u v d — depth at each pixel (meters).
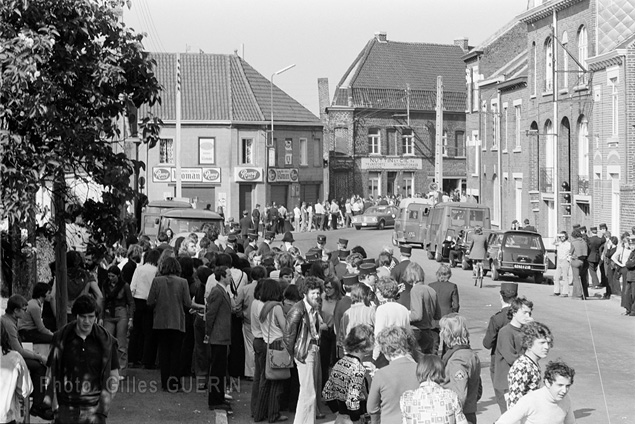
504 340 13.48
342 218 86.31
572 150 55.84
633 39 48.22
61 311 14.90
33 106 12.61
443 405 10.14
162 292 17.73
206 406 16.53
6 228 13.63
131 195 13.98
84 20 13.68
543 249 42.28
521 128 66.75
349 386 13.23
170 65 80.81
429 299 16.97
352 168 99.50
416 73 104.94
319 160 84.31
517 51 78.12
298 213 78.75
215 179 77.50
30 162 12.95
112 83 13.84
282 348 15.67
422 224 62.12
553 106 58.09
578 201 55.19
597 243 36.84
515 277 44.66
